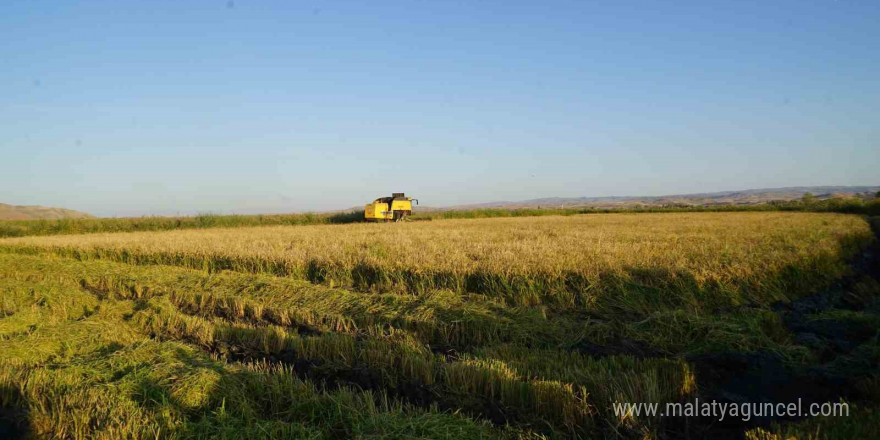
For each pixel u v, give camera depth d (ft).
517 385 16.71
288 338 24.04
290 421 15.62
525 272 33.42
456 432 13.98
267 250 52.29
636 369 18.58
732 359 20.56
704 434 14.97
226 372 18.60
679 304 28.78
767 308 28.96
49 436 15.44
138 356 20.84
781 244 47.83
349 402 16.11
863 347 20.53
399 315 27.61
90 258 62.59
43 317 30.60
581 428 14.85
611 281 31.27
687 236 60.54
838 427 13.52
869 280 38.60
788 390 18.03
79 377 18.92
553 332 24.25
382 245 53.01
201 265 50.26
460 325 25.34
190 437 14.26
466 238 64.18
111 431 14.69
